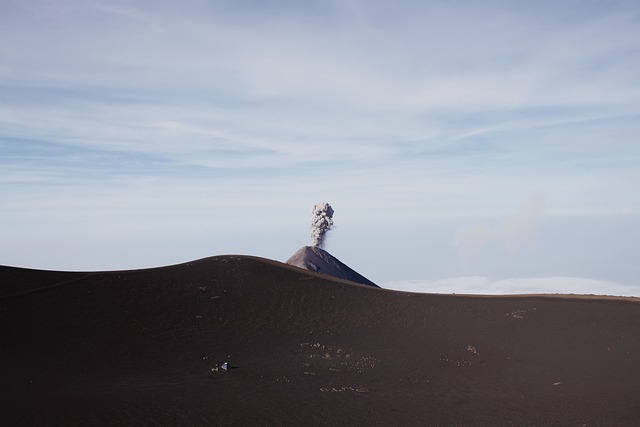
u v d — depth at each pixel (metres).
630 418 22.55
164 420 21.39
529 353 32.19
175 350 31.59
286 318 37.75
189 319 36.28
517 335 35.19
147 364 29.22
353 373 28.70
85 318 34.72
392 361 30.77
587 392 25.97
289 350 32.34
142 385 25.84
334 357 31.28
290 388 26.06
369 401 24.55
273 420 21.92
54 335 32.22
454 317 38.75
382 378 27.97
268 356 31.23
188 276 42.66
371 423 21.94
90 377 26.80
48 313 34.78
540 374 28.77
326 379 27.61
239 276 43.50
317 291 42.44
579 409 23.69
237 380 27.09
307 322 37.31
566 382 27.48
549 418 22.62
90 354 30.19
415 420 22.36
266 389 25.81
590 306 40.56
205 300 39.16
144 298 38.41
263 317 37.62
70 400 23.25
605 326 36.41
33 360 28.80
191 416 21.95
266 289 41.84
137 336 33.16
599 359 31.00
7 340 30.97
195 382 26.59
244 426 21.19
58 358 29.31
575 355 31.70
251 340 33.88
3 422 20.55
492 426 21.73
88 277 40.94
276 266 46.62
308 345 33.28
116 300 37.66
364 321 37.84
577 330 35.78
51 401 23.03
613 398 25.09
